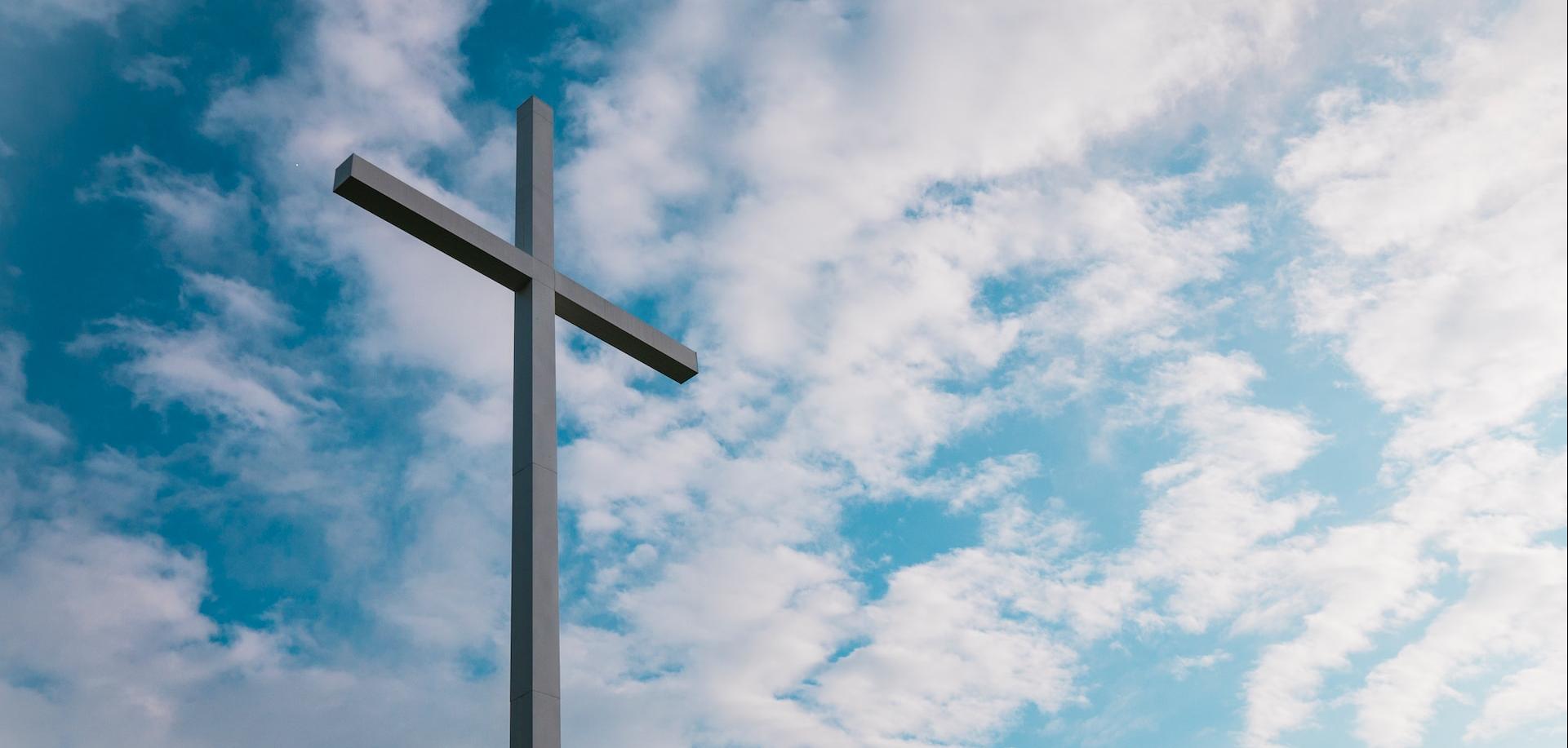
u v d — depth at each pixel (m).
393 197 8.17
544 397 8.22
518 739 7.07
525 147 9.36
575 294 8.95
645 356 9.54
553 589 7.53
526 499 7.76
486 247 8.49
